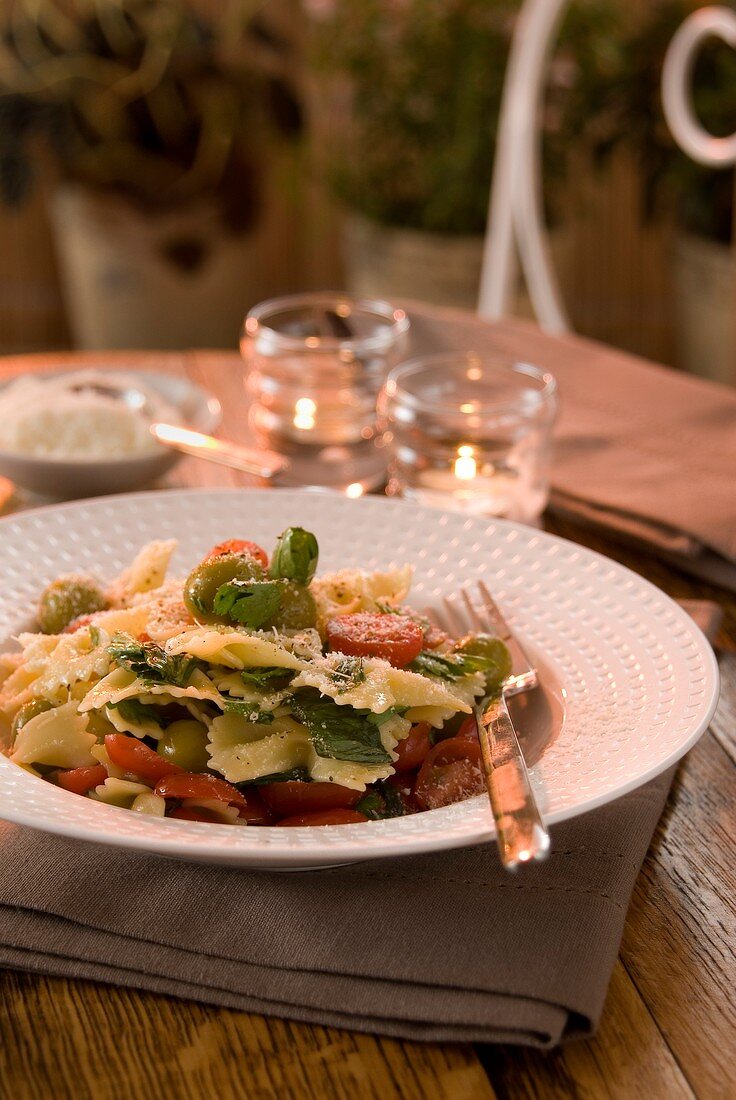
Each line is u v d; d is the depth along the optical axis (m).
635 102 2.06
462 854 0.73
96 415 1.00
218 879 0.72
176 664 0.73
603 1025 0.68
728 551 0.92
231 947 0.69
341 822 0.73
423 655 0.77
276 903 0.71
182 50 2.08
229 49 2.20
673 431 1.05
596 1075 0.66
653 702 0.76
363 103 2.11
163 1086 0.65
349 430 1.03
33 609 0.84
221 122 2.10
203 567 0.75
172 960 0.69
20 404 1.02
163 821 0.69
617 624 0.82
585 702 0.78
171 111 2.08
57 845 0.73
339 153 2.21
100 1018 0.68
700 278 2.06
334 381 1.02
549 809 0.69
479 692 0.78
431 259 2.06
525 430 0.94
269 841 0.68
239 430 1.08
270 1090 0.65
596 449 1.03
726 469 1.01
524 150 1.39
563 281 2.21
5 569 0.86
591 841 0.74
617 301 2.48
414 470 0.96
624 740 0.74
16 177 2.03
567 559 0.86
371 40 2.03
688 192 2.07
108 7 2.07
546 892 0.71
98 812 0.69
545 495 0.96
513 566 0.86
